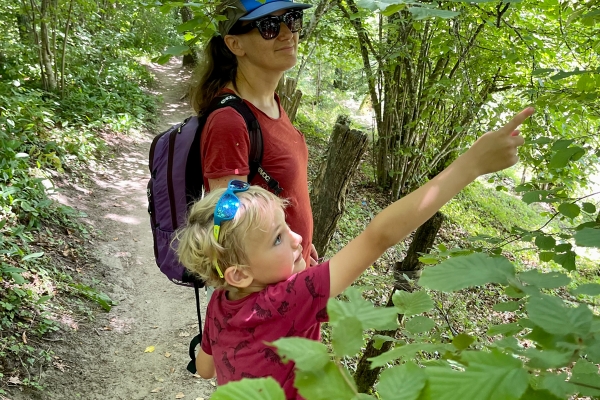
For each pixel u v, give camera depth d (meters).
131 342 3.94
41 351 3.44
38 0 8.74
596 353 0.50
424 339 1.08
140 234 5.62
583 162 3.10
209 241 1.18
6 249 4.01
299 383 0.46
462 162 0.98
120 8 14.71
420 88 8.23
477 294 6.12
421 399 0.44
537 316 0.55
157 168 1.89
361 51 8.47
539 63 5.54
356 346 0.48
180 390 3.58
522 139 0.95
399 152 8.48
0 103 6.43
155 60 1.66
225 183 1.66
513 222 10.99
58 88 8.71
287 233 1.22
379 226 1.01
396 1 0.91
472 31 5.84
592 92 1.86
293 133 1.94
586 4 1.62
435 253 1.78
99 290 4.40
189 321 4.34
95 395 3.35
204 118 1.77
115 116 8.87
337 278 1.06
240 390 0.43
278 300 1.10
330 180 3.17
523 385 0.43
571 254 1.45
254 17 1.70
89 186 6.33
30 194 5.05
